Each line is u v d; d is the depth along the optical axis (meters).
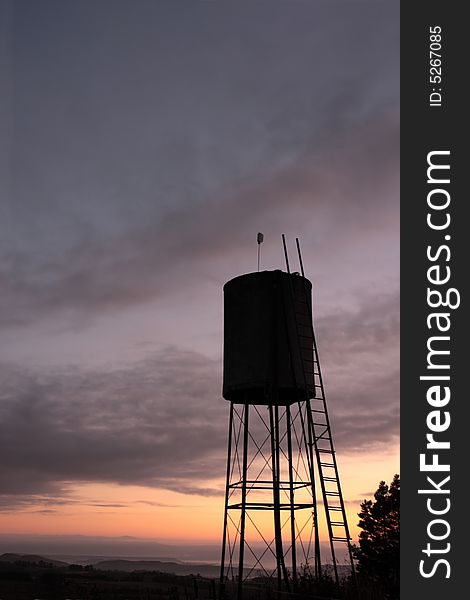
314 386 29.44
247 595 28.84
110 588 49.12
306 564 28.41
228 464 30.58
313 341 29.70
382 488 43.34
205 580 33.25
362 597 25.19
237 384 29.05
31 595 46.44
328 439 28.17
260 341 28.91
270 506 28.67
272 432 28.38
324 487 27.11
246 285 29.83
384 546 40.22
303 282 30.12
